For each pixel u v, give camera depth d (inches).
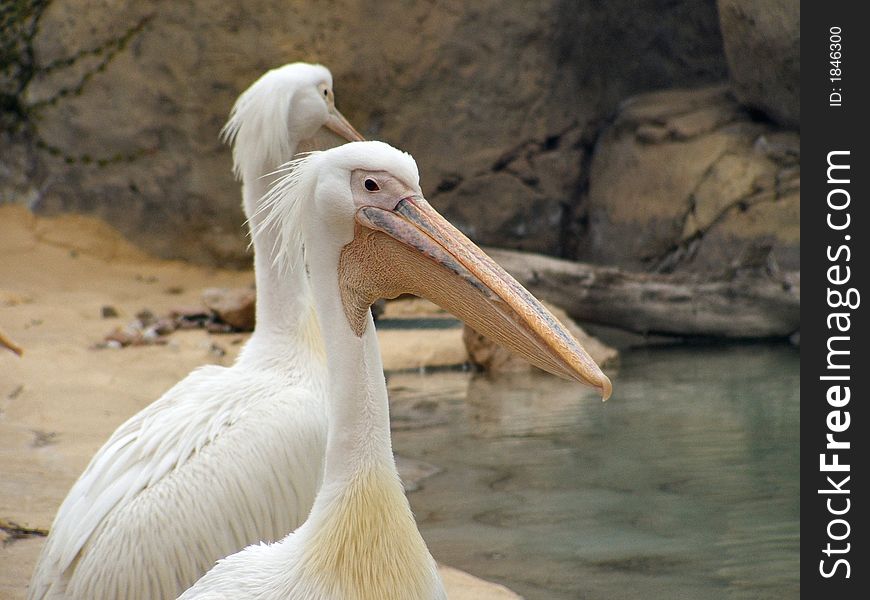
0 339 218.7
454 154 762.8
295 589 154.2
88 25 726.5
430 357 526.0
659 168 699.4
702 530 298.5
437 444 386.0
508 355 515.8
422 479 346.3
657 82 793.6
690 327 593.9
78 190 745.6
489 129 765.3
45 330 519.8
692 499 322.7
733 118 693.3
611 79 789.9
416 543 158.9
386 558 154.9
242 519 201.8
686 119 705.6
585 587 260.2
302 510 211.3
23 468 310.3
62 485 298.2
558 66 770.2
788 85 632.4
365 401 156.6
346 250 159.0
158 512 195.2
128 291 661.9
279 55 725.3
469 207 768.9
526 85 764.6
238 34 724.0
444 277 155.6
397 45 740.0
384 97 745.6
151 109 734.5
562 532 298.8
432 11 742.5
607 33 780.6
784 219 621.0
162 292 672.4
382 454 157.4
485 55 754.8
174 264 746.2
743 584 261.6
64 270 685.3
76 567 194.1
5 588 231.1
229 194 740.7
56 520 201.9
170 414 210.2
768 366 510.0
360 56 734.5
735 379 482.3
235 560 163.2
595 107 786.8
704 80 780.6
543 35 760.3
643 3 778.2
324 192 156.9
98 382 419.2
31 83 735.7
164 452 203.5
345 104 739.4
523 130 770.2
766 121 680.4
